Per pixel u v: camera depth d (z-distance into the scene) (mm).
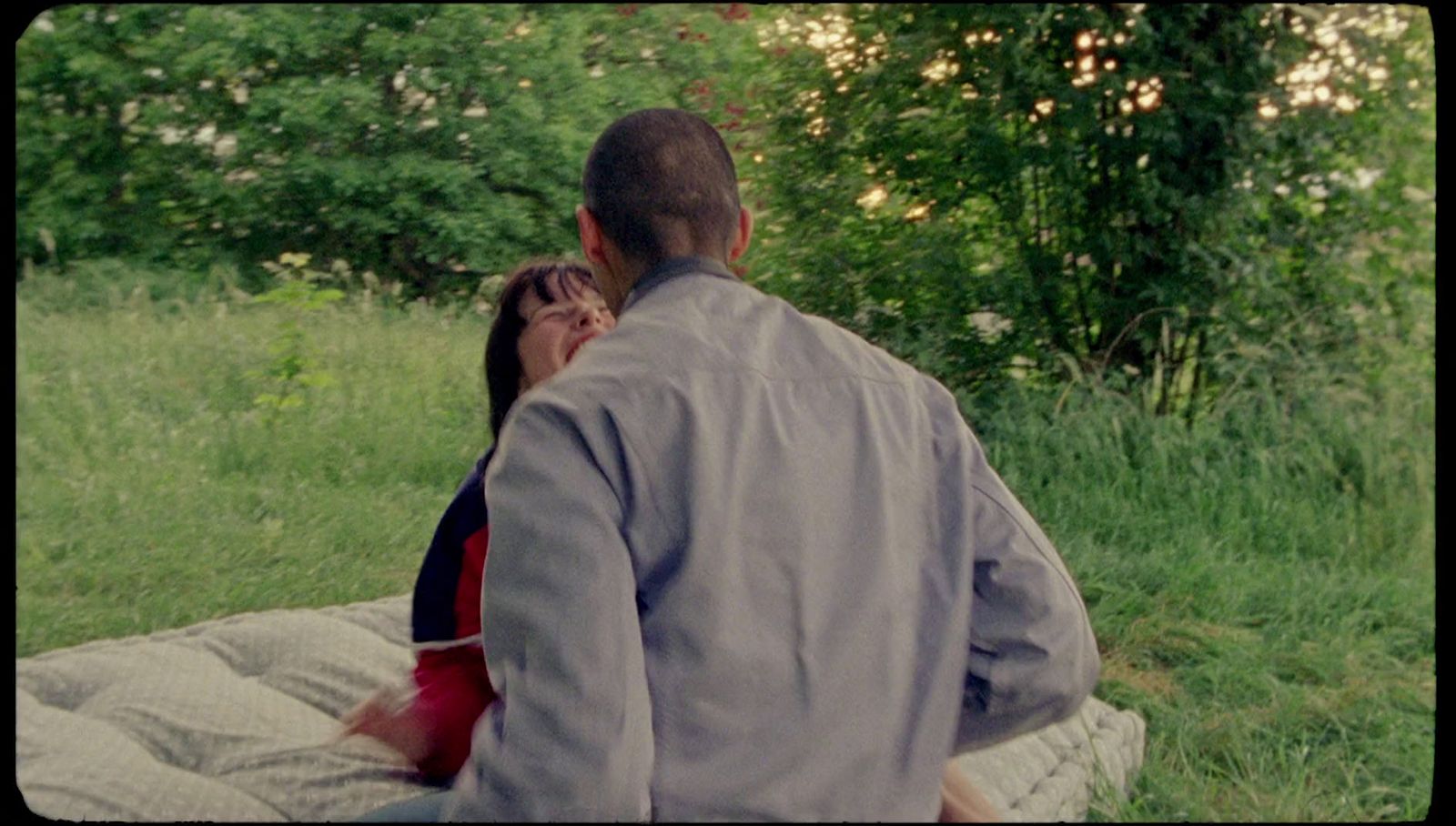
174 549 3898
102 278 6707
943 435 1498
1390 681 3328
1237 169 5273
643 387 1339
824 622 1336
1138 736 2738
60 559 3801
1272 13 5203
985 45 5371
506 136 7078
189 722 2404
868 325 5387
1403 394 5078
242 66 7250
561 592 1302
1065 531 4355
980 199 5684
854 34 5578
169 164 7270
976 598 1458
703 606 1299
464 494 2014
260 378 5406
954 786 1475
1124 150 5391
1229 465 4715
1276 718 3033
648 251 1531
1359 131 5391
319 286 6895
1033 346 5535
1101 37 5293
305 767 2238
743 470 1331
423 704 2053
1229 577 3916
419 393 5398
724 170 1575
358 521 4242
